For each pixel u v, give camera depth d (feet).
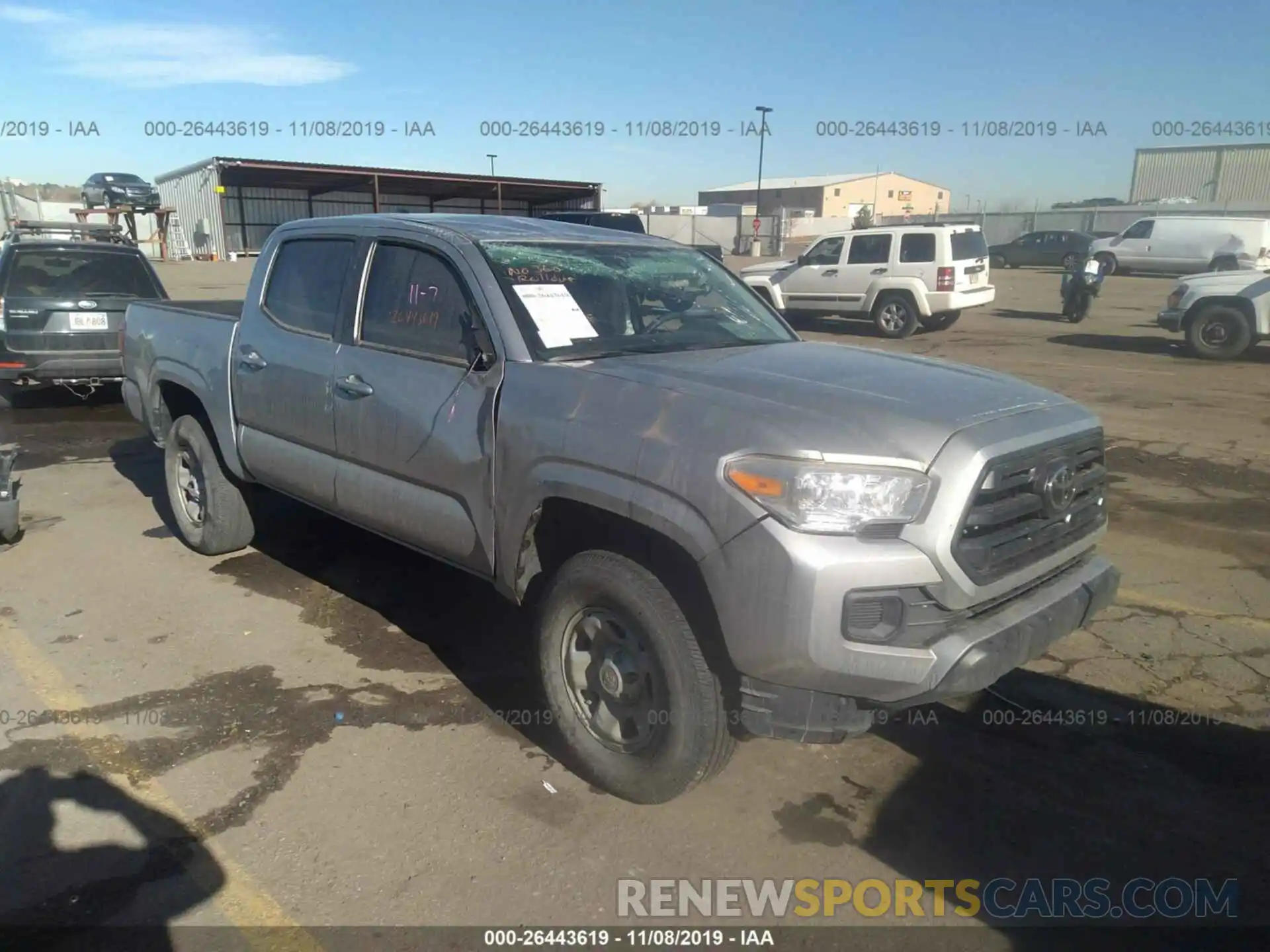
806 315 67.26
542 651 11.40
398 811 10.69
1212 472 24.84
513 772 11.46
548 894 9.44
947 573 9.02
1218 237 95.66
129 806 10.69
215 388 16.79
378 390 13.08
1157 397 35.17
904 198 260.21
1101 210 137.90
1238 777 11.39
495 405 11.53
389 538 13.84
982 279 57.57
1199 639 14.98
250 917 9.06
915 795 11.07
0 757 11.60
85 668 13.94
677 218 155.02
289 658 14.32
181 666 14.05
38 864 9.71
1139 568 18.13
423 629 15.38
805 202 254.88
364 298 13.91
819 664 8.95
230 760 11.64
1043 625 9.86
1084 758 11.78
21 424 31.07
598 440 10.28
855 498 8.95
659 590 10.03
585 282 12.99
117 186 116.88
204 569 17.97
